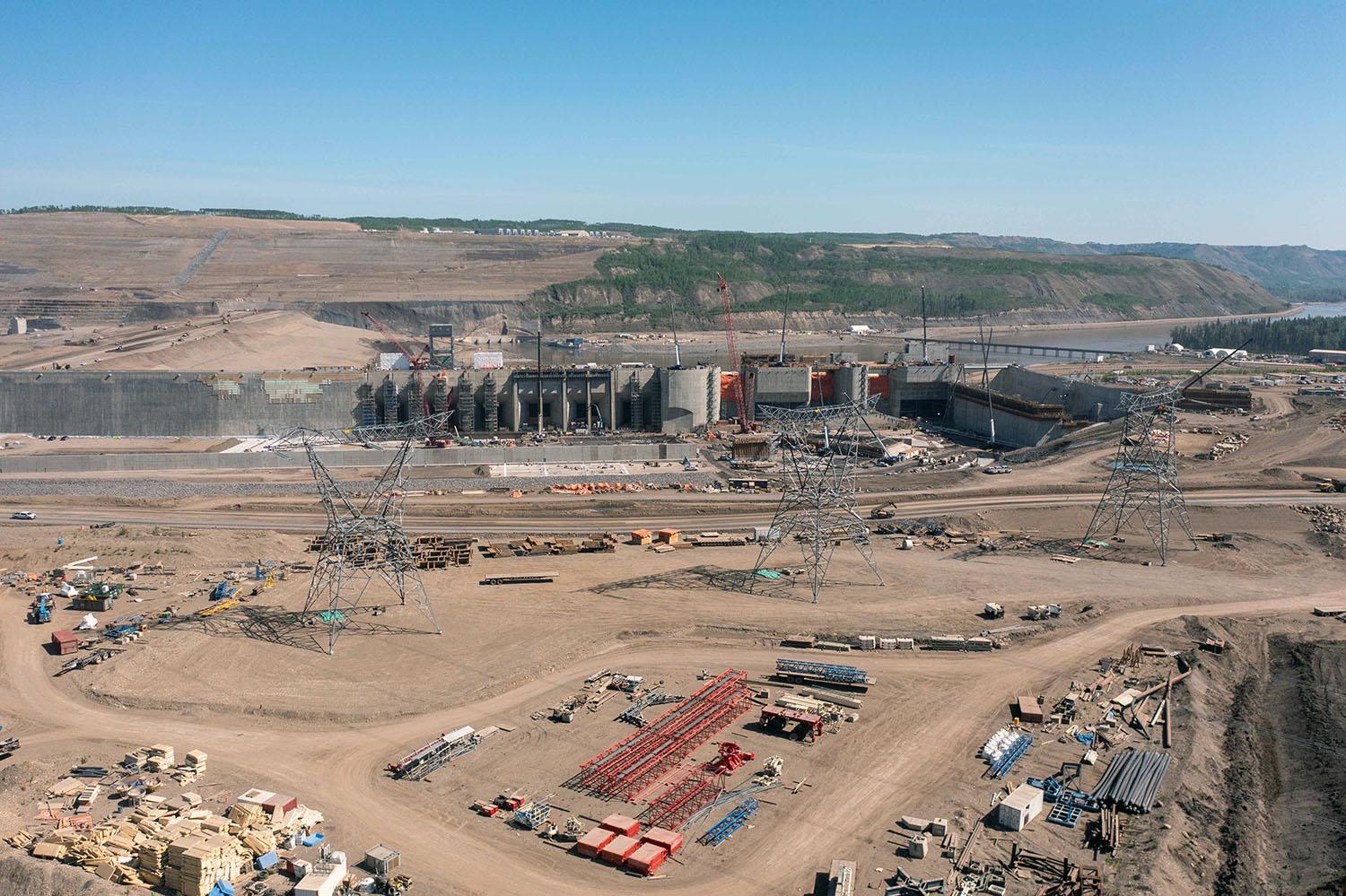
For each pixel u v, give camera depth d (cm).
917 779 8038
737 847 7112
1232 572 13175
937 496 16838
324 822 7356
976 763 8275
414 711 9181
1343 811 7644
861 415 14975
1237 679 10231
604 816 7500
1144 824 7388
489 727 8919
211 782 7881
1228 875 6925
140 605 11575
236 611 11456
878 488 17562
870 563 13175
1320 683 9838
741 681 9894
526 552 14062
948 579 12862
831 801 7706
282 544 14125
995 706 9344
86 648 10344
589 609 11781
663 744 8575
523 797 7725
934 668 10212
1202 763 8288
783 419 14262
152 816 7206
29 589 11981
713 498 17025
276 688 9538
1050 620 11450
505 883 6688
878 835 7244
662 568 13400
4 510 15850
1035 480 17688
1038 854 6994
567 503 16562
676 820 7456
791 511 15812
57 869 6544
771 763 8169
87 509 16050
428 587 12538
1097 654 10562
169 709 9138
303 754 8394
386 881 6638
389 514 13112
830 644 10750
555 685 9844
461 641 10769
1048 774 8088
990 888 6569
